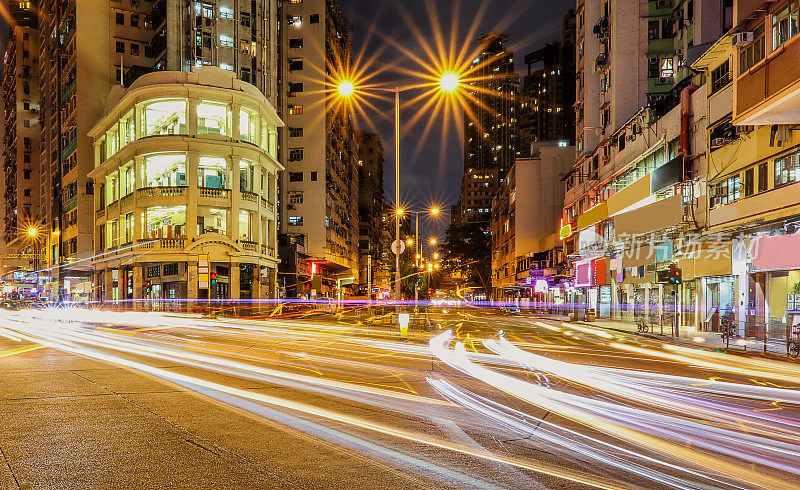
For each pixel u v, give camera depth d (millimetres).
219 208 48656
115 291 55875
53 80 79438
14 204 104188
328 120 79375
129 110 51312
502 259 88375
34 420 7516
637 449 6461
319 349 17891
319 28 77562
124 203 51625
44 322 34812
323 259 75938
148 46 66500
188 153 47188
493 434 7043
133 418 7672
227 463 5680
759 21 19656
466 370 13023
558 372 12930
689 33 40156
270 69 59031
